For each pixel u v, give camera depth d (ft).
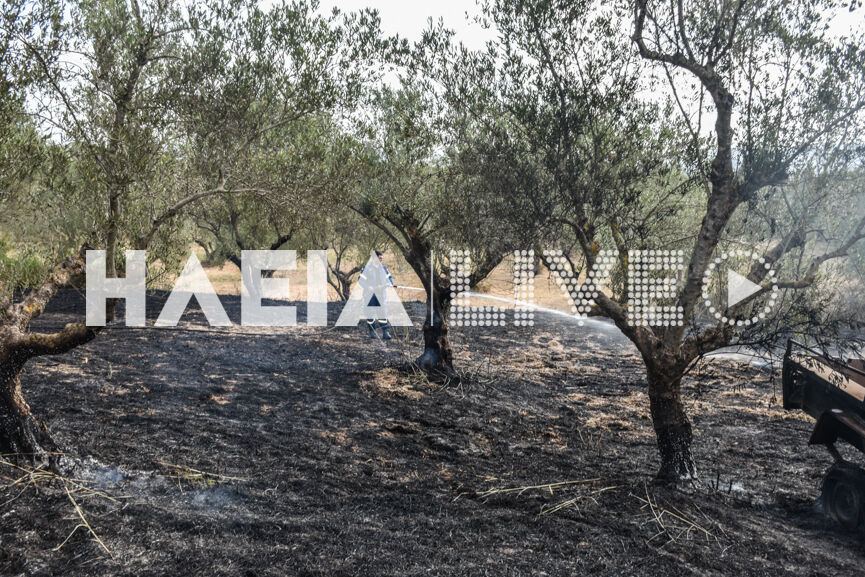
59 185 15.66
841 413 18.03
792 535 17.34
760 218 19.30
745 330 18.02
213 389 28.66
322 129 26.68
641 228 19.72
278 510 15.89
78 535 12.96
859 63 16.69
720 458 24.73
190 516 14.64
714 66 17.57
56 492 14.84
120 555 12.39
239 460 19.60
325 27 21.34
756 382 37.06
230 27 20.38
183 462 18.71
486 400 31.48
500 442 25.02
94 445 19.01
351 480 18.97
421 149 28.09
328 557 13.33
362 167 27.30
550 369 40.32
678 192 20.21
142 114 17.54
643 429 28.37
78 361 30.81
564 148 18.86
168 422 22.72
